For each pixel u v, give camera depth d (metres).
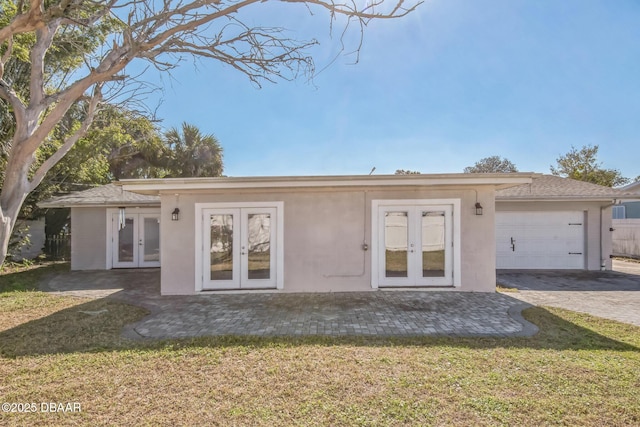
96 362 4.39
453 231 8.79
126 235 13.52
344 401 3.41
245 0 4.55
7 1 8.20
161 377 3.96
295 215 8.91
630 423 3.04
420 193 8.87
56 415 3.20
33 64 5.00
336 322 6.23
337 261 8.88
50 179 15.36
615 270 12.48
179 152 20.92
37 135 4.62
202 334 5.60
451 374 3.99
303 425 3.02
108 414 3.22
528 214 12.59
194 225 8.84
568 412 3.20
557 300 7.89
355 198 8.91
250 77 5.82
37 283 10.59
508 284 9.82
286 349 4.82
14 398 3.50
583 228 12.48
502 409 3.25
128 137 14.39
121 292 9.13
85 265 13.30
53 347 4.95
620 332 5.59
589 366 4.19
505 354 4.61
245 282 8.86
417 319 6.39
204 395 3.56
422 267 8.86
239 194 8.91
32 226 16.27
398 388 3.66
